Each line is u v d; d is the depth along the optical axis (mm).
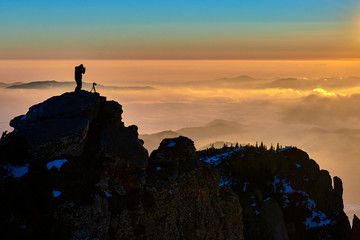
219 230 31516
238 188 63250
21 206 24438
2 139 27516
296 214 64812
